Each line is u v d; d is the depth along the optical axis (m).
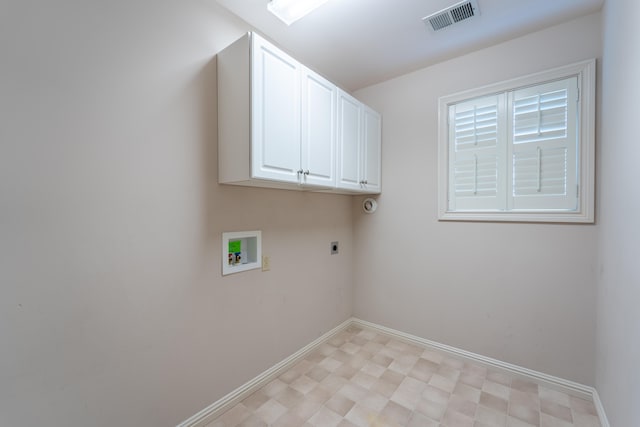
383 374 2.14
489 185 2.21
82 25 1.18
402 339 2.65
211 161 1.68
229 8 1.75
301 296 2.36
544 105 1.99
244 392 1.87
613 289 1.48
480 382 2.04
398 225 2.68
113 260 1.28
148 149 1.40
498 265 2.18
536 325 2.03
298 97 1.79
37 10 1.07
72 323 1.17
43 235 1.09
